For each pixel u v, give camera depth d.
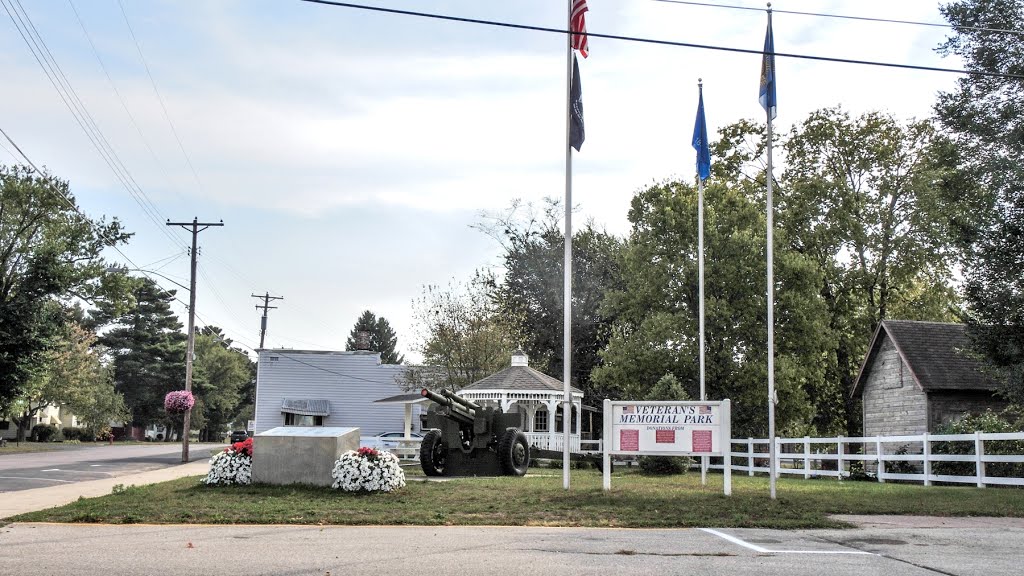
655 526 12.84
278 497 15.96
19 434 69.19
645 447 16.80
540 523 12.94
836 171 42.28
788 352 36.47
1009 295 21.88
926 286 43.38
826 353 39.25
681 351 36.03
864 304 43.25
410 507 14.49
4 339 38.22
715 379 35.91
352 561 9.34
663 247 37.72
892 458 23.59
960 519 13.83
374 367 54.59
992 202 24.27
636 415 16.91
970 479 21.16
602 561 9.41
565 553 9.98
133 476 24.73
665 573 8.69
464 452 24.44
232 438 57.00
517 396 35.66
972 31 27.50
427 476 24.09
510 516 13.48
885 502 15.49
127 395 102.00
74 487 20.06
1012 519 13.89
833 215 40.66
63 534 11.64
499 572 8.70
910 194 40.62
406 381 48.06
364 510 14.09
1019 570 9.03
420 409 53.50
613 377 37.53
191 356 40.28
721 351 35.75
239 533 11.76
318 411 52.69
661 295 37.28
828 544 10.94
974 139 27.92
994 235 22.48
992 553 10.21
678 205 37.72
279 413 53.66
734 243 36.03
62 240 45.09
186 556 9.66
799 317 35.94
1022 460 20.09
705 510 14.16
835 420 44.88
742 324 36.00
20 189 44.41
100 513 13.52
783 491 17.80
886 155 40.91
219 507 14.30
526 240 57.81
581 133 18.50
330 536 11.48
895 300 42.88
